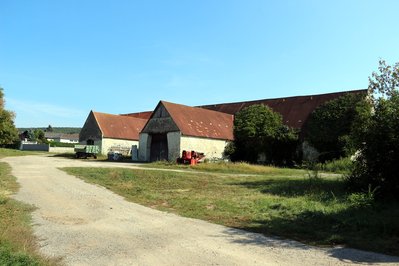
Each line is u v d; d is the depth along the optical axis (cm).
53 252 824
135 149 4625
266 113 4388
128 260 777
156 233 1012
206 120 4494
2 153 5181
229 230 1054
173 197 1653
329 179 2169
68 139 12912
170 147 4172
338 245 906
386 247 881
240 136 4428
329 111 4003
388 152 1588
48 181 2136
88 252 830
